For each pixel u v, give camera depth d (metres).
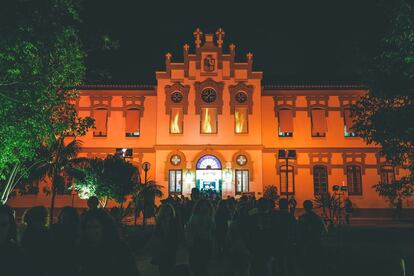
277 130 40.09
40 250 6.55
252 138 38.72
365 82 18.81
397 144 18.52
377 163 39.62
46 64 14.13
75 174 24.48
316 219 10.10
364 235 23.53
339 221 31.33
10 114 13.49
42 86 13.88
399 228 28.19
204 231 10.03
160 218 9.44
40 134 15.33
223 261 14.20
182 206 16.11
